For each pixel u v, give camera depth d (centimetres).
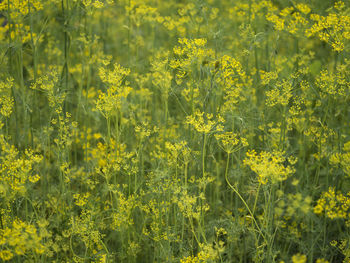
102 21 440
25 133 291
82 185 336
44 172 304
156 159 315
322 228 280
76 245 300
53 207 300
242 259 315
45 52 403
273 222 306
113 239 315
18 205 273
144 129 288
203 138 281
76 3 320
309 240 294
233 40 440
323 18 287
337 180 312
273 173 233
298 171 334
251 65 374
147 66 387
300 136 331
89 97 399
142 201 315
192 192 298
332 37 282
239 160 304
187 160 257
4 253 230
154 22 411
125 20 478
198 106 324
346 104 318
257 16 370
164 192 270
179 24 368
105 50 448
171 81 290
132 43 468
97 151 327
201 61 266
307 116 348
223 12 465
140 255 317
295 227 305
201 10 338
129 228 288
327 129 303
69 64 366
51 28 404
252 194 305
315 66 354
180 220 283
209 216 331
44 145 303
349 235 264
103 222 303
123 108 342
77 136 390
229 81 275
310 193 316
